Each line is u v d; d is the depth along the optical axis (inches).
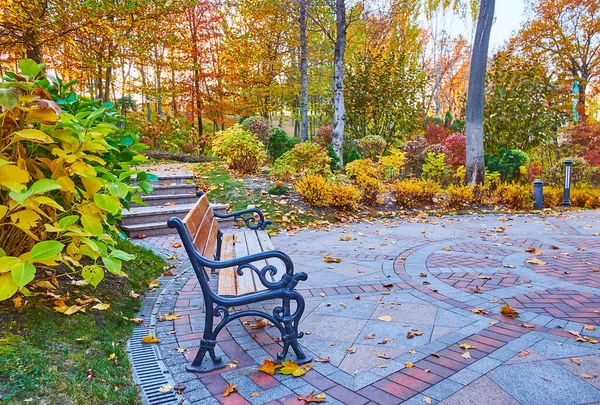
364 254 217.0
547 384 87.4
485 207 413.4
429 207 397.7
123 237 136.5
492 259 204.2
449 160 597.6
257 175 415.8
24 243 111.9
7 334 89.0
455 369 94.9
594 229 292.2
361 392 86.0
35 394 72.8
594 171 571.2
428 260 203.0
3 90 88.5
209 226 150.6
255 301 98.1
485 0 444.8
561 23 1107.3
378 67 797.9
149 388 87.3
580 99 1092.5
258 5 745.6
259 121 606.2
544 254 214.1
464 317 128.3
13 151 102.6
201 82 836.6
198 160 582.2
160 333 117.6
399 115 794.8
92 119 111.5
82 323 107.1
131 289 147.5
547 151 615.5
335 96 563.2
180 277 173.6
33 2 407.2
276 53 917.8
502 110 615.5
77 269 142.6
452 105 2028.8
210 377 93.0
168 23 553.0
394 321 125.7
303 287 161.0
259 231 192.9
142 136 710.5
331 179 389.7
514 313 127.8
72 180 116.0
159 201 305.9
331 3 551.8
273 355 104.7
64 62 589.9
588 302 140.0
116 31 474.0
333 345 109.7
